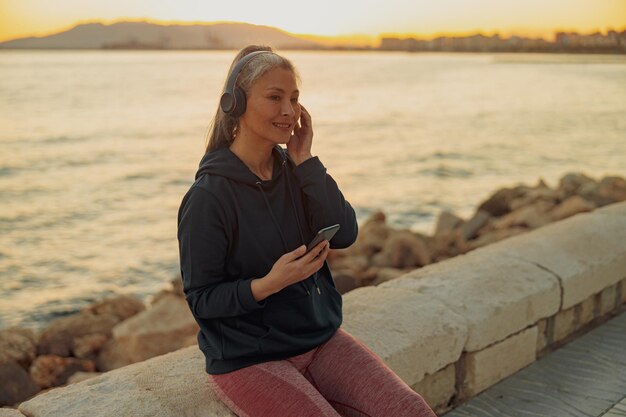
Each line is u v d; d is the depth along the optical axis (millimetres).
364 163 26891
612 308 4129
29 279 12797
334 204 2066
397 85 96750
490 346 3176
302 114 2115
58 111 56594
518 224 11336
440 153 29922
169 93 80875
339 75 135125
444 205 18875
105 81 105812
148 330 6863
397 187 21594
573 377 3307
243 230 1901
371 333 2797
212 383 2139
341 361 2018
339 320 2131
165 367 2461
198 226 1851
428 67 189625
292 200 2043
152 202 20109
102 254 14422
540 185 15281
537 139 35344
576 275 3643
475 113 52062
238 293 1809
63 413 2135
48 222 17531
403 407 1876
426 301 3125
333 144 33531
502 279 3443
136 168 26672
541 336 3561
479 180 23188
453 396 3115
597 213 4664
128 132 41312
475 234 12016
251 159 1992
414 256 9367
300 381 1899
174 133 40969
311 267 1819
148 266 13547
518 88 84750
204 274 1860
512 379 3305
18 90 82688
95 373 6707
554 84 93438
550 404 3057
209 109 59500
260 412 1881
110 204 19812
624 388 3176
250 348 1922
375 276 8633
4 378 6113
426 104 61656
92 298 11766
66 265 13680
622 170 25438
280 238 1967
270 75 1893
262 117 1904
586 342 3699
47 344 7492
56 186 22812
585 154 29734
